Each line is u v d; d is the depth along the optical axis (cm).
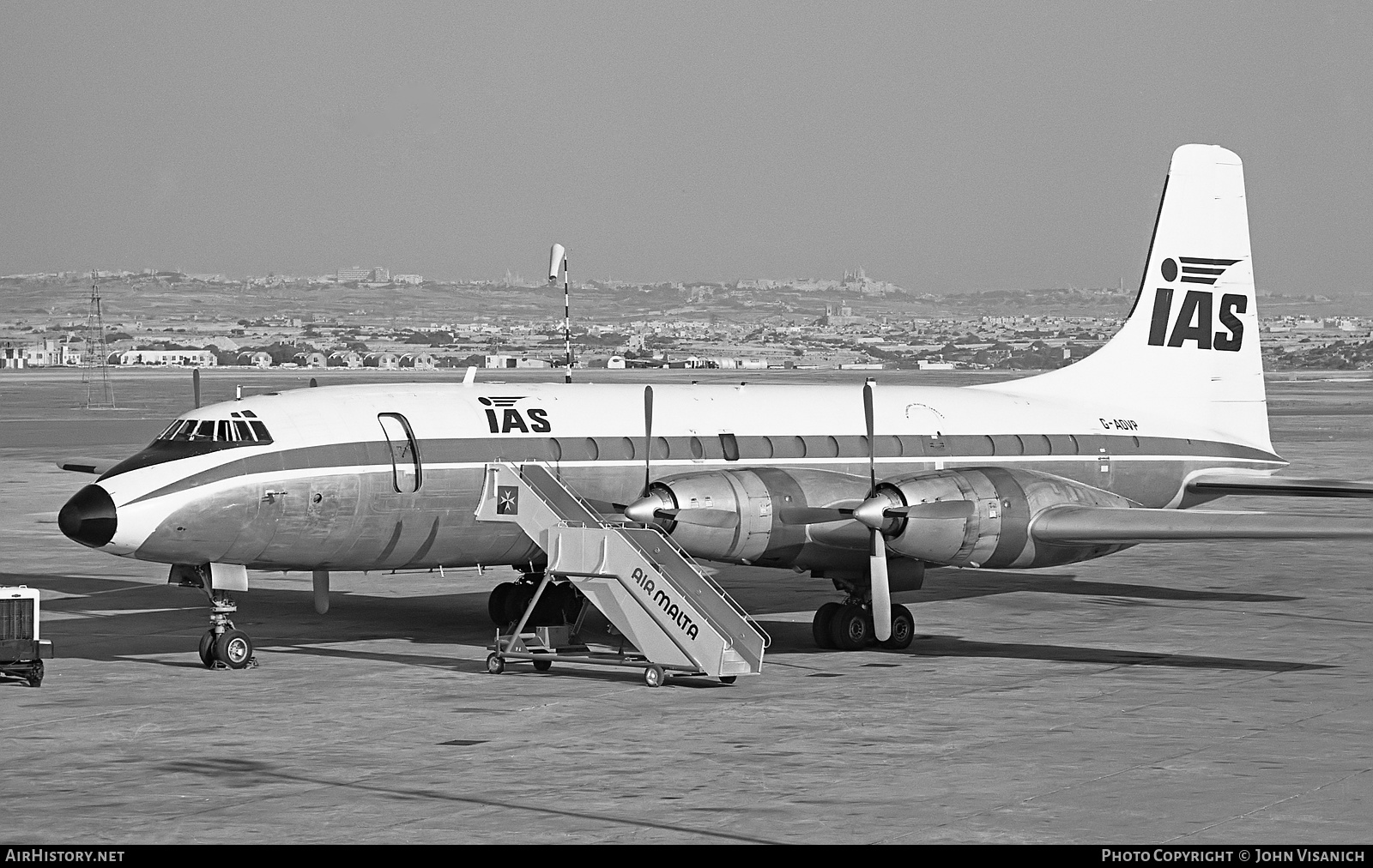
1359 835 2655
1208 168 6425
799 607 5884
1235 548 8006
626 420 5150
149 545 4291
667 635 4116
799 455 5359
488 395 5025
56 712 3744
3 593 4103
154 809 2838
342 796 2922
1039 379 6219
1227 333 6462
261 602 5972
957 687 4084
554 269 5488
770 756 3244
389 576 6844
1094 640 4941
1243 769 3123
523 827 2714
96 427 18388
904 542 4509
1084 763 3186
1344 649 4725
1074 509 4662
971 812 2806
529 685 4116
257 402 4653
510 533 4891
